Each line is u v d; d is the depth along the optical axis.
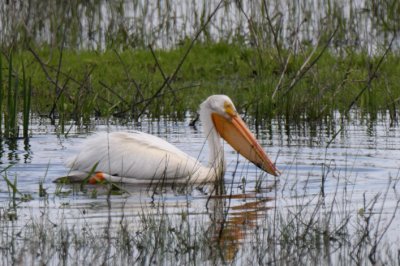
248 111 17.17
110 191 10.91
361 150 13.44
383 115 16.88
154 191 11.12
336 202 10.30
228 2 23.66
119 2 23.78
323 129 15.48
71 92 18.41
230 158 13.41
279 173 12.00
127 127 15.76
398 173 11.84
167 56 21.97
